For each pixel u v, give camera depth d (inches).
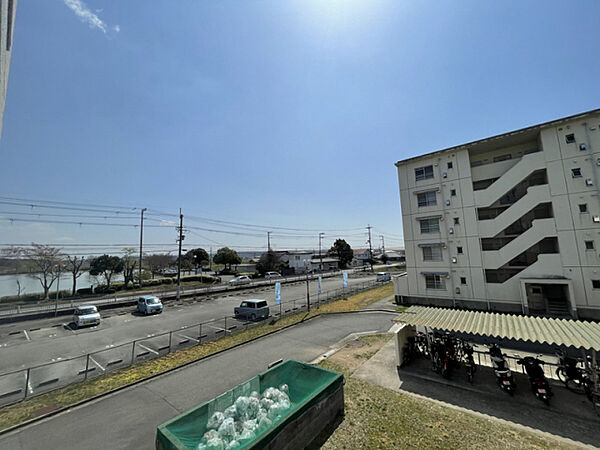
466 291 861.8
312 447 245.3
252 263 3038.9
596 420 276.2
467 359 382.0
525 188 865.5
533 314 751.7
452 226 901.8
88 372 451.2
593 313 685.9
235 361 473.1
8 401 359.9
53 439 273.9
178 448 188.7
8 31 159.6
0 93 141.4
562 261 730.2
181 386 384.5
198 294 1278.3
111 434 281.1
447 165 929.5
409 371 403.5
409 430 267.6
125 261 1493.6
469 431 264.5
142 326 752.3
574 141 734.5
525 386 350.0
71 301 1082.7
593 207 701.3
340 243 2928.2
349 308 911.7
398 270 2598.4
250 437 225.8
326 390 279.1
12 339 653.9
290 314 840.3
